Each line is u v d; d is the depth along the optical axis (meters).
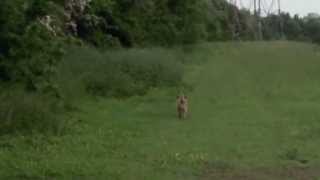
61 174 16.91
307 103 29.92
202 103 29.47
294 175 17.62
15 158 18.38
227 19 88.06
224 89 33.69
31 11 26.64
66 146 20.17
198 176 17.33
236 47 59.47
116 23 45.91
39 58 25.52
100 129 22.92
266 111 27.69
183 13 56.97
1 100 22.36
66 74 28.91
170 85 33.88
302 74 40.47
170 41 53.41
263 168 18.34
